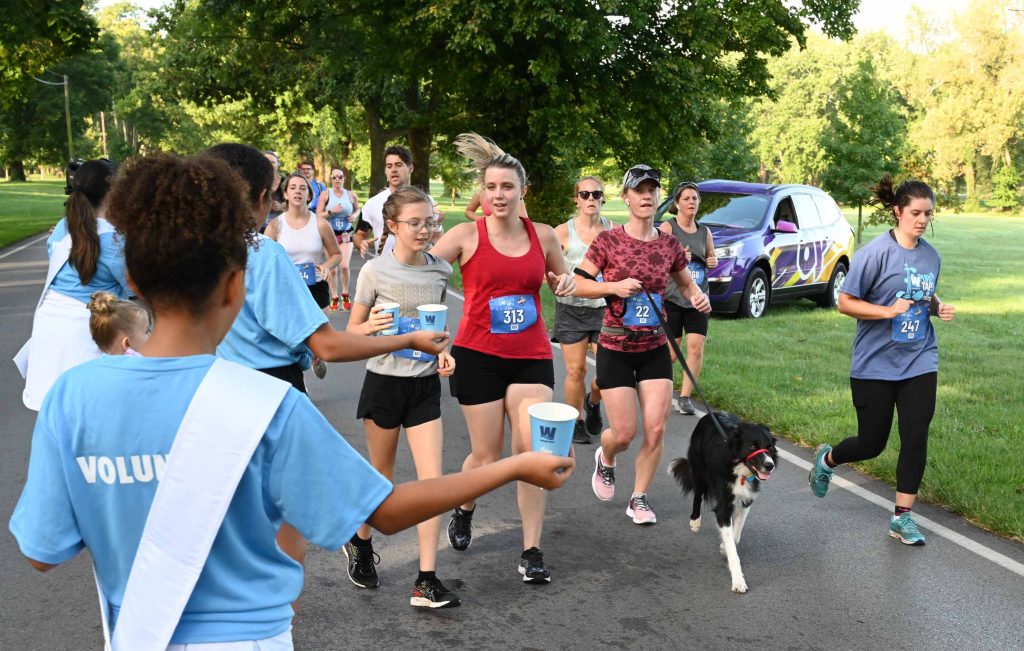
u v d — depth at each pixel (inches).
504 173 177.3
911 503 208.8
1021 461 261.0
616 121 943.7
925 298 207.8
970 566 195.2
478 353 182.7
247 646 64.9
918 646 159.5
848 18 1016.9
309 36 1275.8
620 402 212.5
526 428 182.7
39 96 3134.8
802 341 466.9
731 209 592.7
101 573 66.3
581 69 901.2
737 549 204.2
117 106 3339.1
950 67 2930.6
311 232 360.8
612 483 226.4
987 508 221.6
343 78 1300.4
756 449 180.9
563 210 994.7
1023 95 2800.2
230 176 66.4
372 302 180.2
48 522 64.0
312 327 131.9
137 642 62.7
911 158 972.6
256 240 68.2
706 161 1041.5
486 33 823.1
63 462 63.4
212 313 65.9
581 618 169.5
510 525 217.9
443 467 263.0
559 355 426.3
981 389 361.1
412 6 898.7
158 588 62.6
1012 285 748.0
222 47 1407.5
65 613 168.1
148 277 63.4
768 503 235.8
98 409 63.0
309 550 202.5
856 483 252.4
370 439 179.6
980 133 2864.2
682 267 221.0
